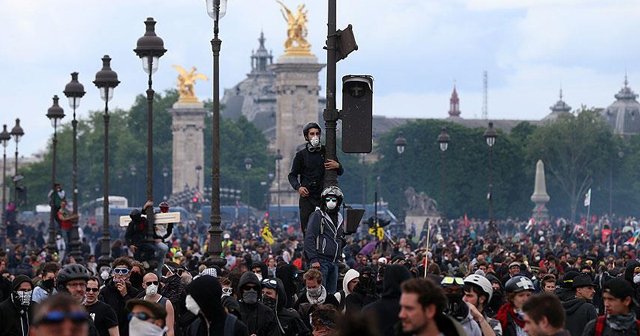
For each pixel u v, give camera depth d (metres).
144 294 32.97
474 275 27.44
